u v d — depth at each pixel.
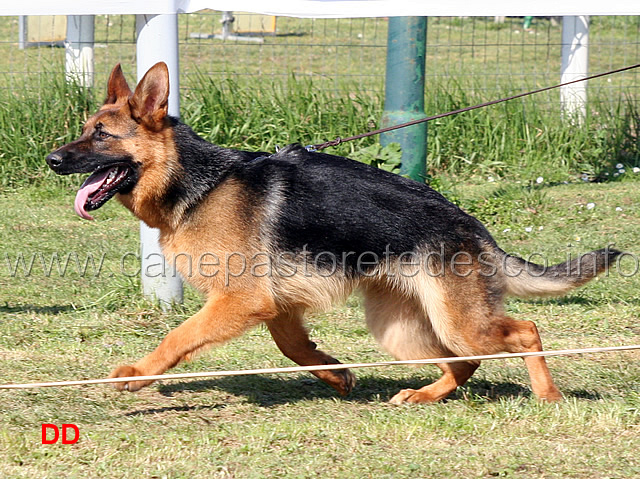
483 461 5.07
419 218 5.95
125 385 5.67
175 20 8.00
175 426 5.65
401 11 8.96
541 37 28.45
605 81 21.09
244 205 5.91
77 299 8.88
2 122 13.51
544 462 5.06
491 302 6.03
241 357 7.28
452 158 14.55
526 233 11.52
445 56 25.08
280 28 29.33
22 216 12.02
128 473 4.87
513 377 6.99
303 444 5.36
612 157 14.71
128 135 5.90
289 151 6.27
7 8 7.71
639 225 11.59
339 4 8.91
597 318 8.51
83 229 11.70
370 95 17.16
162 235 6.13
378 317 6.60
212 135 13.84
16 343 7.39
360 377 6.94
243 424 5.68
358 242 5.93
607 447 5.30
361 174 6.09
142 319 8.15
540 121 15.00
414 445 5.39
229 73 15.41
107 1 7.80
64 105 13.55
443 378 6.46
